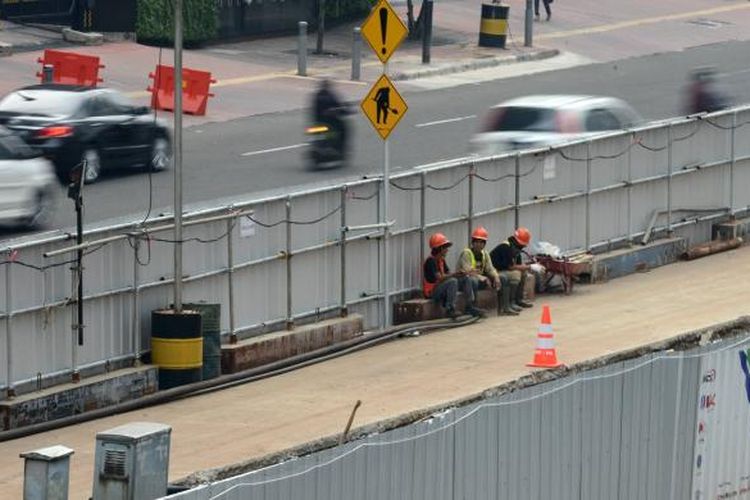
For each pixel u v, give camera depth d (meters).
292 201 77.50
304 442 62.22
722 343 61.50
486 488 52.34
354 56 149.12
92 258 68.56
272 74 150.00
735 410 61.84
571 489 55.47
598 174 95.19
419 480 50.06
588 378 55.56
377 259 82.44
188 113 132.25
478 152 105.38
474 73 159.00
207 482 54.47
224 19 162.50
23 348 65.88
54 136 102.19
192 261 73.12
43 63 136.88
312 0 172.12
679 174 100.56
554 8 193.25
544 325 74.69
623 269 95.94
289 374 74.38
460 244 87.06
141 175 108.81
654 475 58.72
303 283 78.62
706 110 135.00
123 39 155.25
